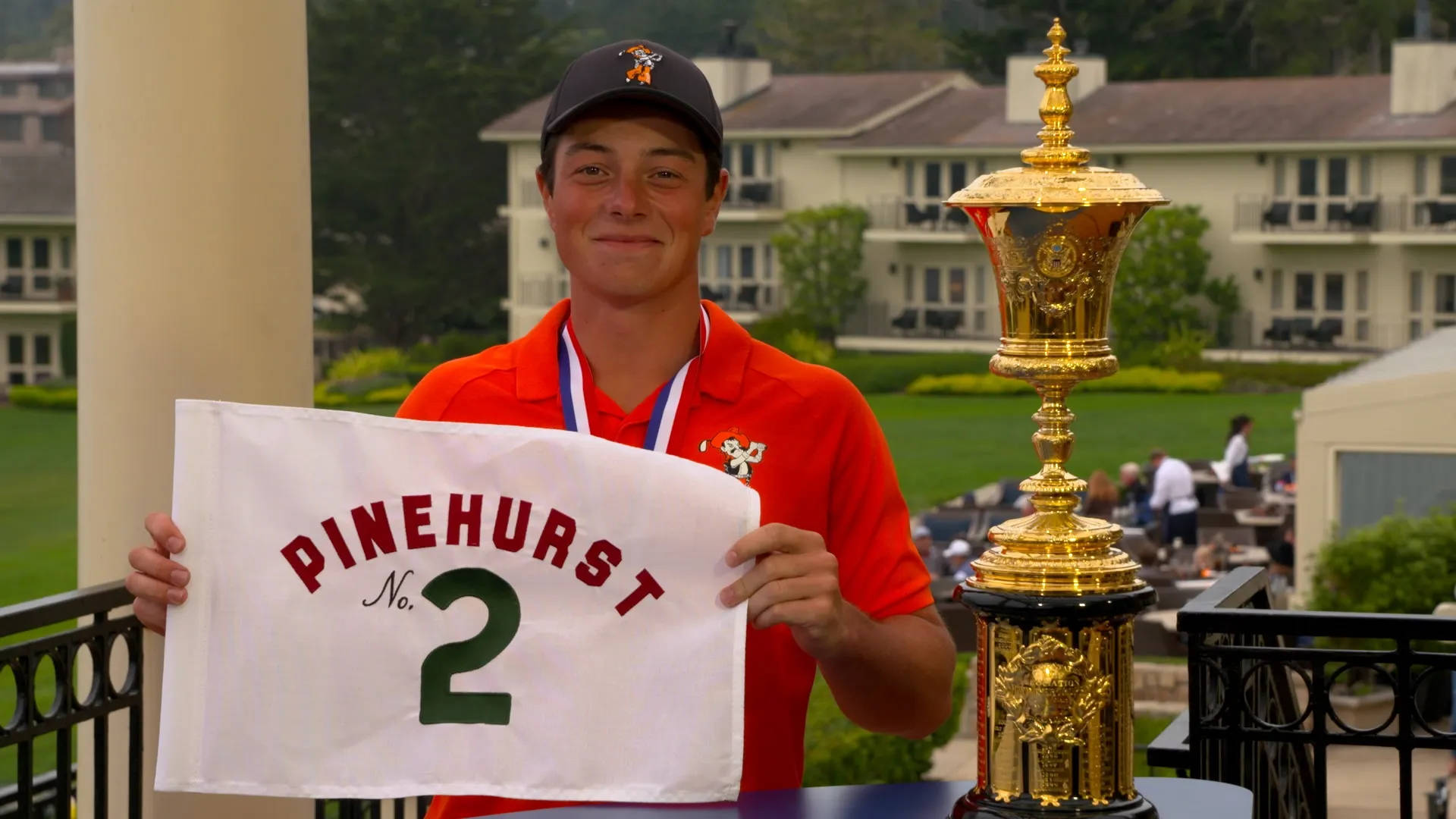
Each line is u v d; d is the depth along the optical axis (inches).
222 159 134.0
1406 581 509.7
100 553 135.3
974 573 61.9
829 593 68.9
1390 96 1733.5
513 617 71.8
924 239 1886.1
